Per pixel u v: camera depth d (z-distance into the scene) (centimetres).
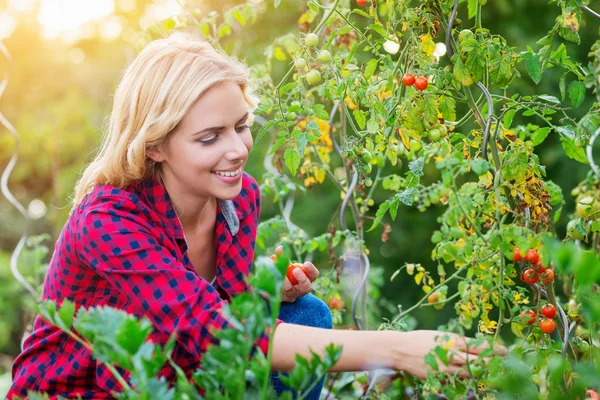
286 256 114
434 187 235
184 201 181
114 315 113
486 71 172
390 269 586
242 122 177
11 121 719
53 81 754
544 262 138
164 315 159
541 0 545
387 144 185
